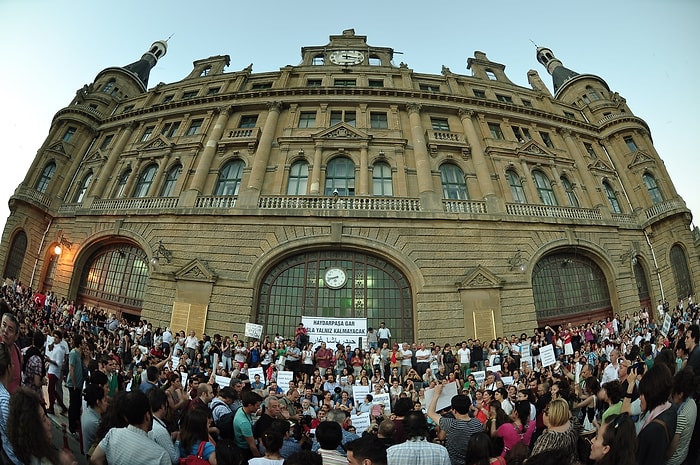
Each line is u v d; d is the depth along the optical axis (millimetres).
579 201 26312
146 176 26594
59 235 26047
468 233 21812
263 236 21250
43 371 7801
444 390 6945
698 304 22156
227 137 25938
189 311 19734
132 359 15016
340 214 21391
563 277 23281
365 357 16641
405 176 23781
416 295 20188
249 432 5734
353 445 4047
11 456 3404
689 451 4680
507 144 26703
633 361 10742
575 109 33062
